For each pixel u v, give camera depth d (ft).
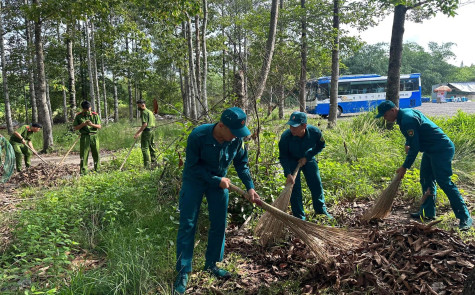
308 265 10.95
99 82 106.42
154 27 53.47
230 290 10.49
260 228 12.60
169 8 34.40
